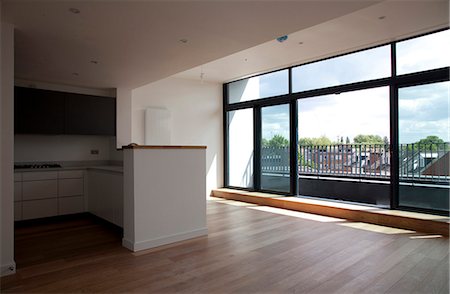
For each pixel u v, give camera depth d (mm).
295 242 3506
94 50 3553
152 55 3752
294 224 4371
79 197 4867
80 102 5066
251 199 6168
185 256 3068
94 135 5324
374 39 4383
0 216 2633
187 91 6773
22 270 2734
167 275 2609
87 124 5133
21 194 4340
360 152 5672
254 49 4785
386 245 3365
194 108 6867
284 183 6168
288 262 2885
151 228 3346
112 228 4227
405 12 3463
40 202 4500
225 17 2721
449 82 4117
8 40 2750
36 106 4613
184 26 2910
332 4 2484
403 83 4457
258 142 6652
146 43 3346
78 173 4863
